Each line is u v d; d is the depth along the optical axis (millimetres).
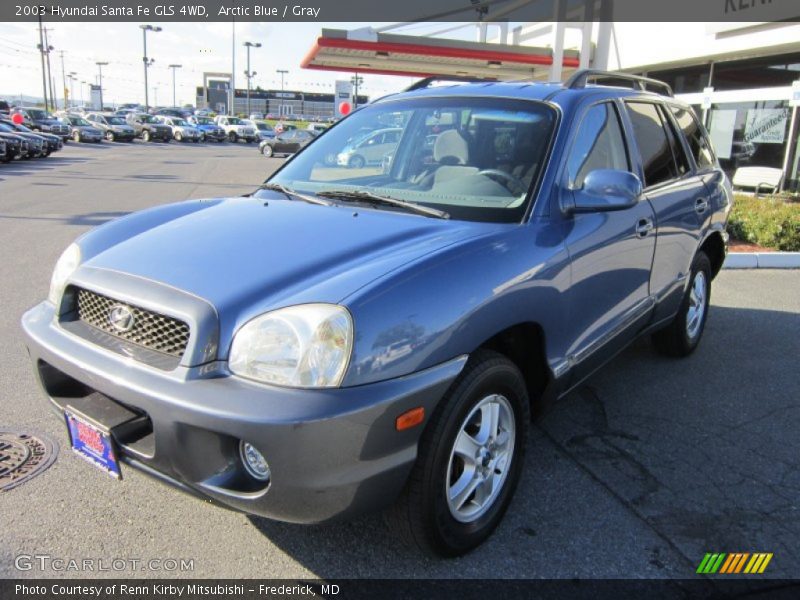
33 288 6332
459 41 18484
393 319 2193
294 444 2031
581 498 3076
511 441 2775
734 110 15297
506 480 2779
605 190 2955
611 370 4684
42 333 2613
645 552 2703
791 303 6527
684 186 4340
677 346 4770
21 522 2771
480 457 2621
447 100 3629
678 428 3811
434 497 2369
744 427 3838
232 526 2801
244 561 2592
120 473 2426
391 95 4066
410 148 3504
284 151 32531
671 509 3008
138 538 2705
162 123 48750
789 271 8023
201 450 2156
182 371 2174
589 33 19750
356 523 2834
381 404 2111
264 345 2117
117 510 2879
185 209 3318
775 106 14156
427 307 2283
